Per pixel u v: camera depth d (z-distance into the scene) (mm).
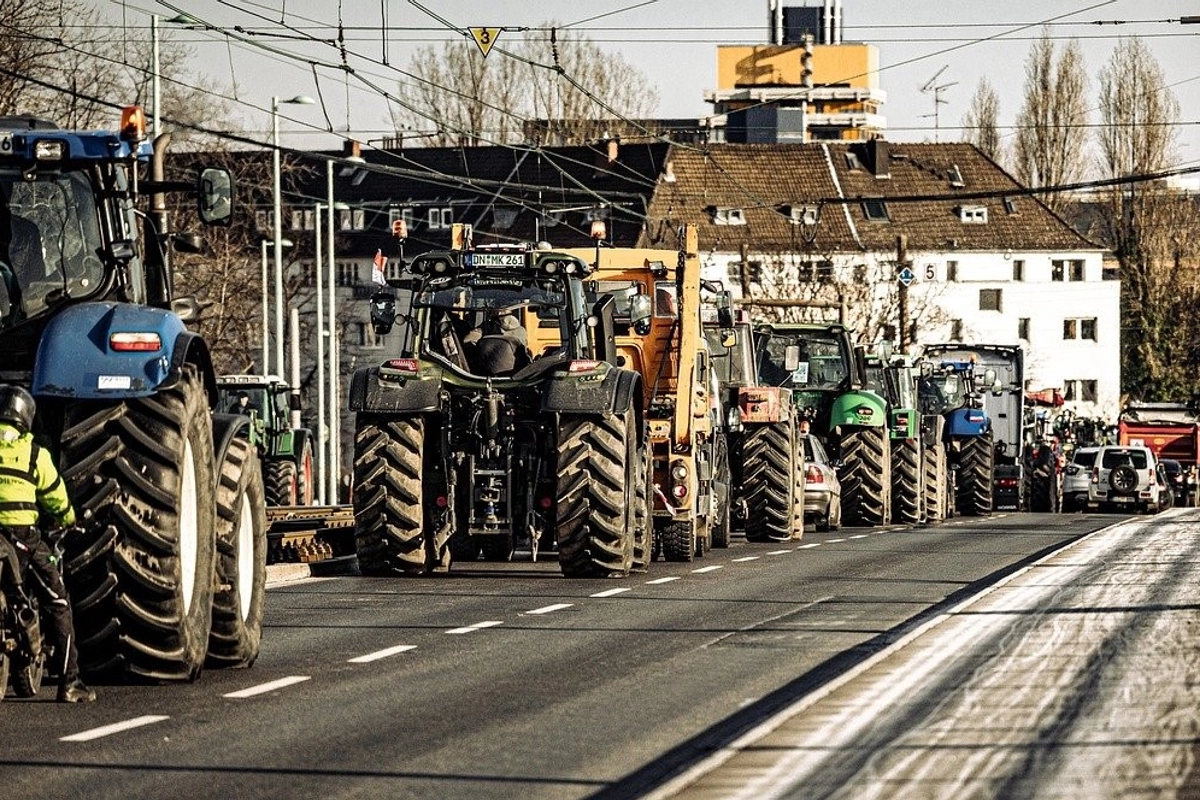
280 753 30516
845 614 54094
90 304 37562
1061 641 45938
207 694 37281
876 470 118688
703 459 83000
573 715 34656
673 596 60281
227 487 40875
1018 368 168250
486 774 28688
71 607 36156
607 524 66562
